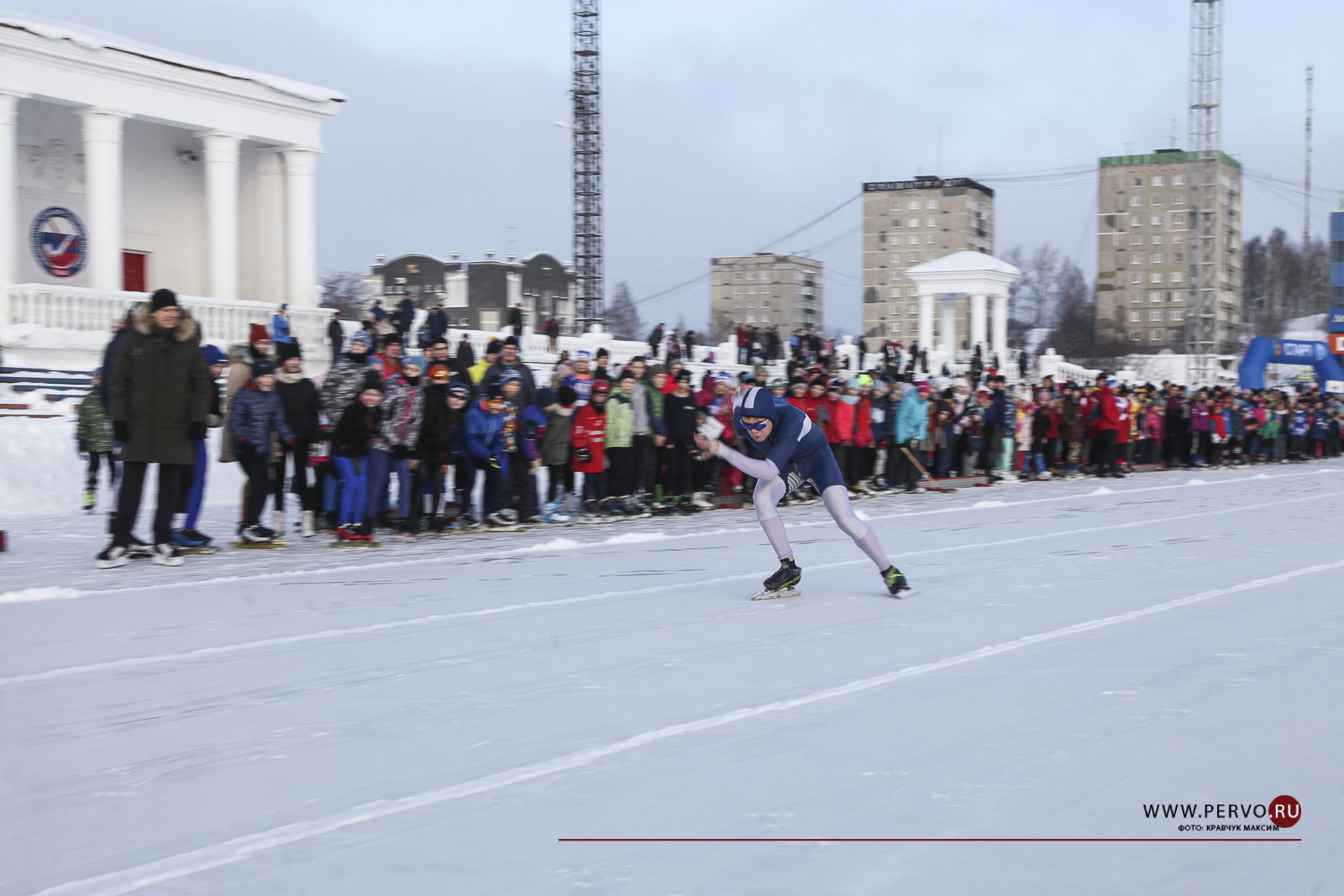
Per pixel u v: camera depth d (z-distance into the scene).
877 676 4.90
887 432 17.78
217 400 9.99
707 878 2.78
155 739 3.97
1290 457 30.95
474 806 3.27
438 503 11.77
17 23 24.34
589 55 66.19
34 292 22.45
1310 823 3.15
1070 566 8.66
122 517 8.61
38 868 2.85
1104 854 2.93
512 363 12.46
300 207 31.17
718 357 33.53
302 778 3.54
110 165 26.61
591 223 66.75
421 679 4.85
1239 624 6.14
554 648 5.49
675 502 14.34
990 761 3.69
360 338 10.34
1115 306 125.62
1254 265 149.50
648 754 3.76
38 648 5.48
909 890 2.71
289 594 7.23
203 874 2.81
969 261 51.09
